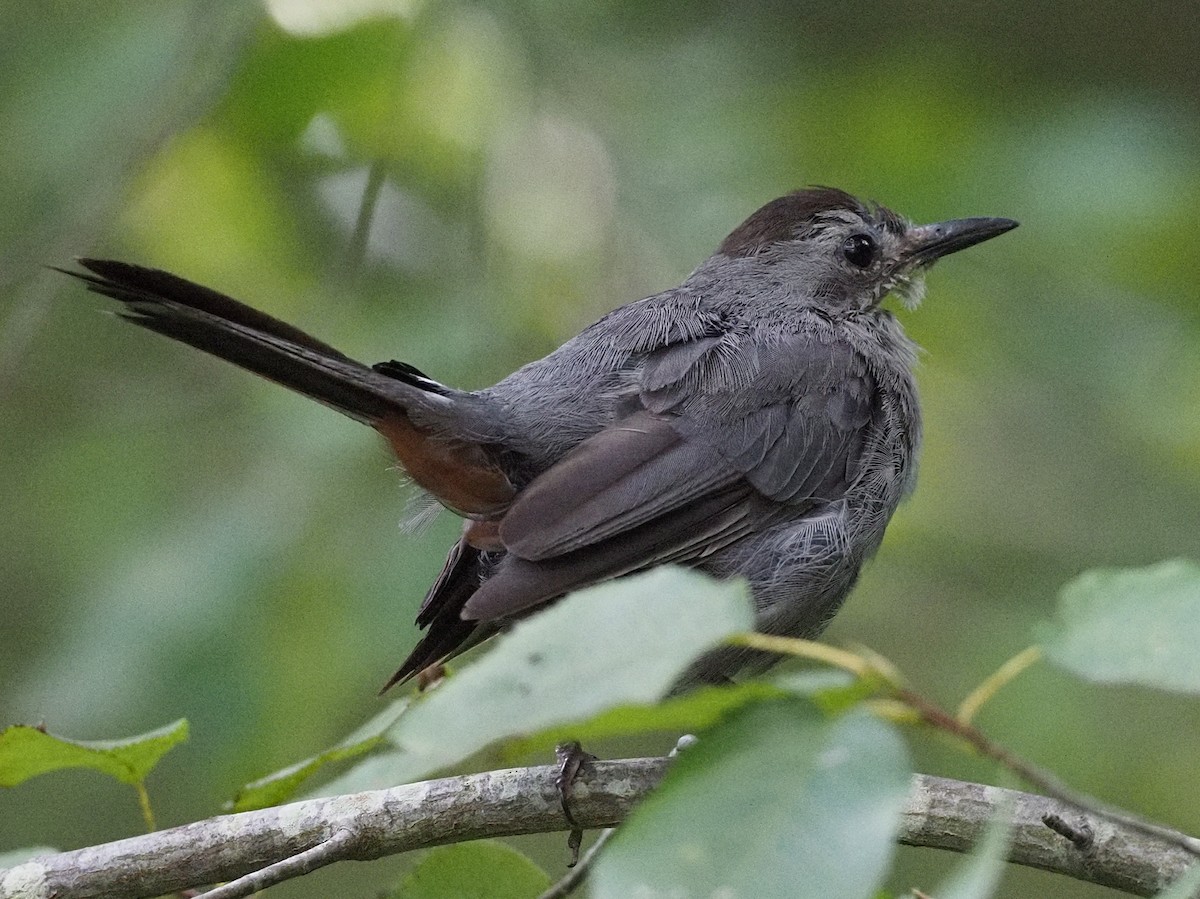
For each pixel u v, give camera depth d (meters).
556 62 12.41
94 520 12.03
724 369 8.48
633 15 13.51
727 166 12.56
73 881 6.36
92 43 12.27
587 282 11.98
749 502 8.35
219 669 10.73
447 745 3.54
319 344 7.36
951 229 9.68
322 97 11.70
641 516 7.88
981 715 11.87
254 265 12.59
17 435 13.12
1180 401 12.77
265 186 12.38
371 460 11.32
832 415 8.65
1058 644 3.79
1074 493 12.78
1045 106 13.53
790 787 3.54
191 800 11.81
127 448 12.29
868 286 9.57
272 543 11.08
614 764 6.85
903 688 3.68
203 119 11.66
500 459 8.13
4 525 13.05
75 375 12.91
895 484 8.91
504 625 8.23
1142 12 13.63
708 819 3.53
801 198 9.72
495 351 11.82
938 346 12.80
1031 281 12.99
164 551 11.20
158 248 12.56
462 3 11.78
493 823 6.73
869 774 3.53
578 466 7.87
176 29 12.10
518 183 12.25
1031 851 6.22
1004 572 12.57
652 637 3.62
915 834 6.31
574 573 7.67
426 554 11.09
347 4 11.45
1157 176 12.89
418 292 12.14
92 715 10.61
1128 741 11.82
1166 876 6.11
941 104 13.51
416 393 7.61
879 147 13.23
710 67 13.20
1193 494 12.71
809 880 3.40
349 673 10.96
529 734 3.80
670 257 12.00
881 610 12.45
